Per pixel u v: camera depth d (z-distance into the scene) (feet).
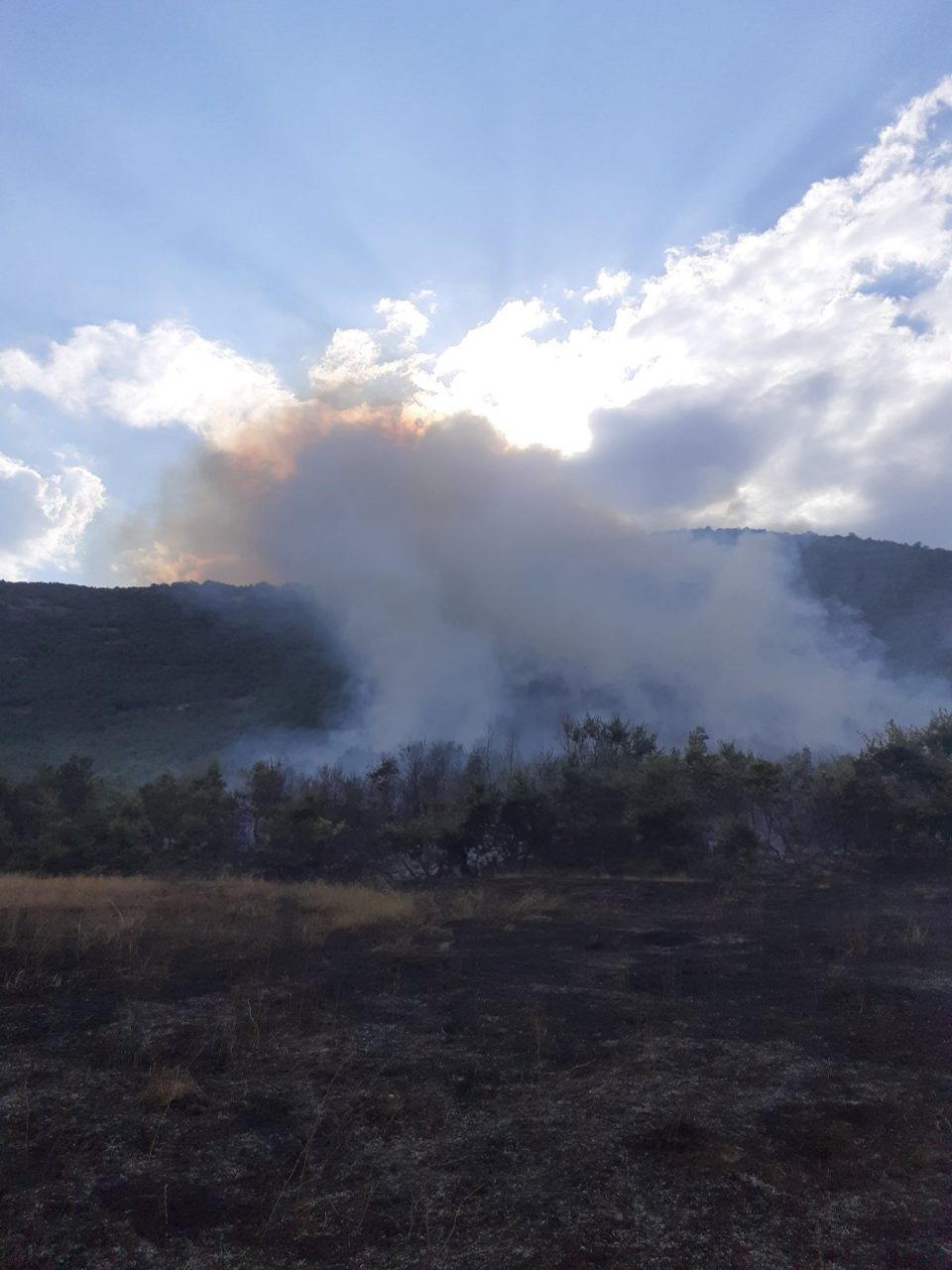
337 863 66.95
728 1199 14.21
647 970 29.35
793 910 42.06
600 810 62.80
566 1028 22.88
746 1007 24.63
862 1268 12.30
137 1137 16.67
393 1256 12.75
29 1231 13.43
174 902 45.39
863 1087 18.63
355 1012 24.53
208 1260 12.67
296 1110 17.87
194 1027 23.22
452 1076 19.58
